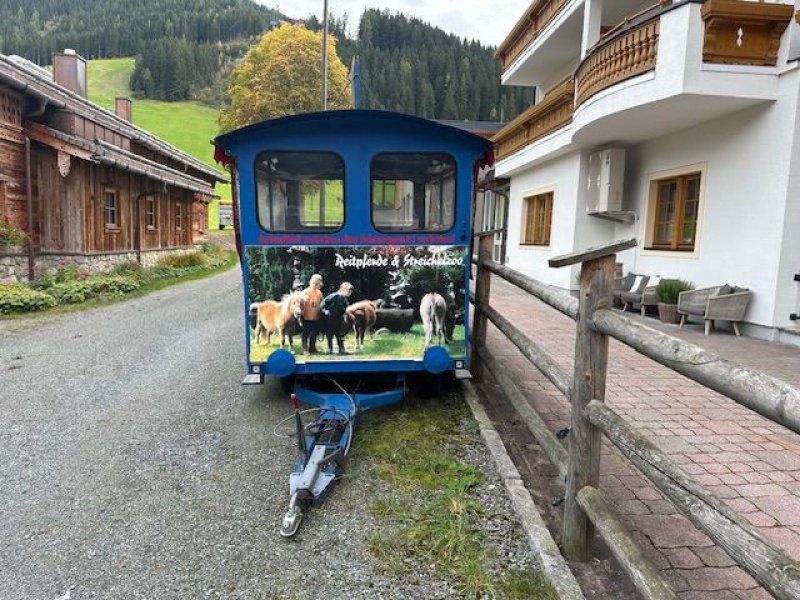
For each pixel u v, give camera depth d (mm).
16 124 11492
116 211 15391
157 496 3463
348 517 3184
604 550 2834
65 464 3922
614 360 6512
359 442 4172
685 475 1908
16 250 11539
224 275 18422
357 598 2529
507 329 4430
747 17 7184
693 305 8305
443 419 4648
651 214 10477
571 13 12719
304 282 4465
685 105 7926
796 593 1331
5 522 3180
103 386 5770
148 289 14094
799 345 7250
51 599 2541
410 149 4441
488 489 3486
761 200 7766
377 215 4477
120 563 2799
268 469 3811
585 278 2590
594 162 11445
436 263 4551
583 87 9625
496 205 19188
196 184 20922
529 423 3572
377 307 4527
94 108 15125
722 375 1651
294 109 35500
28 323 9336
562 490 3463
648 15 8312
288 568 2744
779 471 3637
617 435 2289
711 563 2691
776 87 7461
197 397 5363
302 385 4922
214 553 2871
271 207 4402
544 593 2521
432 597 2529
